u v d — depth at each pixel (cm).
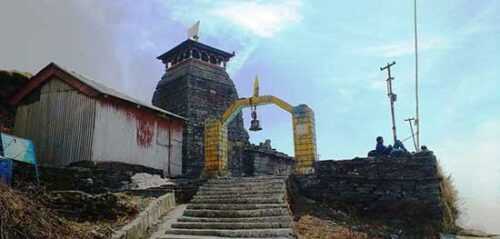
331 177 1321
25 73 2150
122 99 1538
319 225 1077
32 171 1079
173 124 1859
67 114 1497
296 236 903
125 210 933
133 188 1280
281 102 1588
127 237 804
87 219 882
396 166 1240
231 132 2691
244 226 956
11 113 1902
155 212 1028
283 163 2819
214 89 2747
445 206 1205
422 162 1211
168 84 2788
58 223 721
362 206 1243
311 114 1508
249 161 2545
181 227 983
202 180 1362
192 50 2781
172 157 1808
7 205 622
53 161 1461
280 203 1083
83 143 1419
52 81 1582
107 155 1452
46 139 1507
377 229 1109
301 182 1367
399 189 1215
